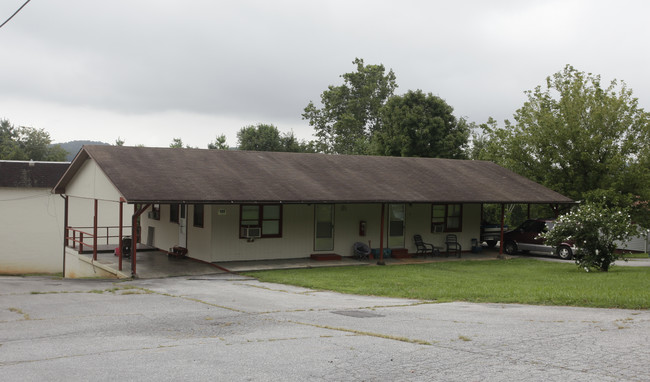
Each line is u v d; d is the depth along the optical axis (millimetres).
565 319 9648
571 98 29656
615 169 27359
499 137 32688
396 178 23688
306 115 64250
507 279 16516
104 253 22453
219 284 15781
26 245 30969
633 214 27844
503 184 25766
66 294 13883
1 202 30578
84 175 21625
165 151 21641
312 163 23969
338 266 20062
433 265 20953
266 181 20016
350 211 22609
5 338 8469
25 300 12852
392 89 63062
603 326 8898
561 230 18562
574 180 28438
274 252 20953
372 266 20297
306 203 18562
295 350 7359
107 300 12711
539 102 31141
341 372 6242
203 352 7305
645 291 12570
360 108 61562
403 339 8008
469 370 6277
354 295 13703
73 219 31500
